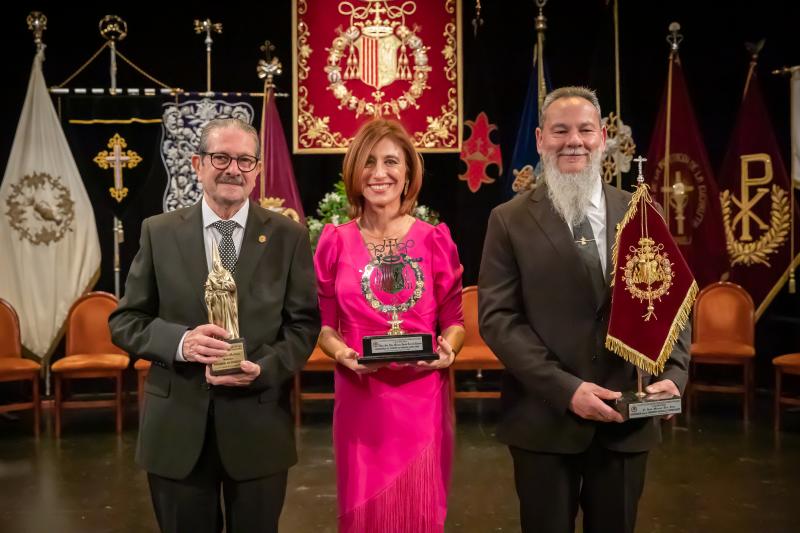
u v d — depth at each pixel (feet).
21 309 24.57
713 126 26.40
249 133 8.90
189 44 26.61
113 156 24.40
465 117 25.64
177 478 8.63
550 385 8.82
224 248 8.99
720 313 23.80
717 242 24.59
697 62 26.35
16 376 21.24
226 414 8.68
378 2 25.54
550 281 9.14
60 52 26.22
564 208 9.17
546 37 27.04
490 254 9.55
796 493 16.60
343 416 10.10
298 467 18.60
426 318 10.14
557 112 9.19
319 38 25.63
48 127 24.71
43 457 19.63
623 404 8.55
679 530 14.64
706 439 20.83
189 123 24.71
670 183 24.64
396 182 10.10
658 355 8.90
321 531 14.70
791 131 24.30
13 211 24.52
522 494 9.37
